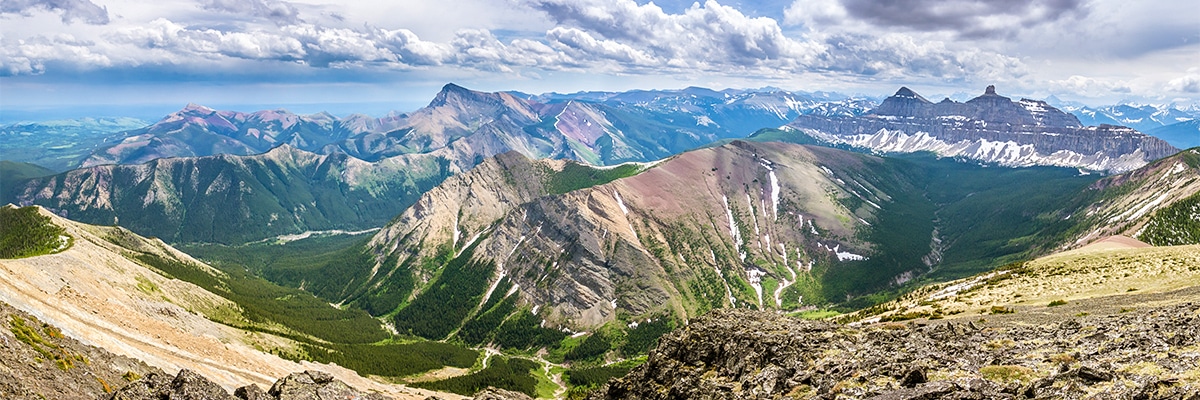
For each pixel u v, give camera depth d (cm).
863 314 14912
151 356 9519
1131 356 4772
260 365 12244
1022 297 11819
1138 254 14550
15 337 6256
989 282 15075
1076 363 4781
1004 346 5944
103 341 9094
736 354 6888
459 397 13225
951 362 5266
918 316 11456
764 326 8181
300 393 6488
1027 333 6538
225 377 10100
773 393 5591
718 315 9688
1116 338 5556
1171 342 5034
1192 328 5547
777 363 6244
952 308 11894
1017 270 15738
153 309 18162
